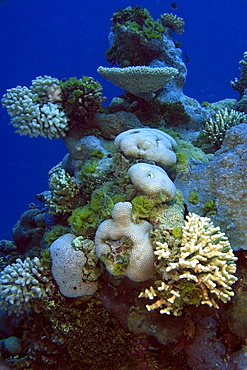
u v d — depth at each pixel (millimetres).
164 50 1338
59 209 940
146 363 732
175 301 570
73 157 1082
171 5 1901
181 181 853
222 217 716
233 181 738
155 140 841
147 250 608
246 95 1379
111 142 1096
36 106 1005
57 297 769
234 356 602
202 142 1140
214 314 642
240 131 806
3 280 749
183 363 707
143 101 1240
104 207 733
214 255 556
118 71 992
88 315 753
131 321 690
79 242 738
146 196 678
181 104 1244
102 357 758
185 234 593
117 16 1327
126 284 698
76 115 1067
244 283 630
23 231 1346
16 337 920
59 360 808
